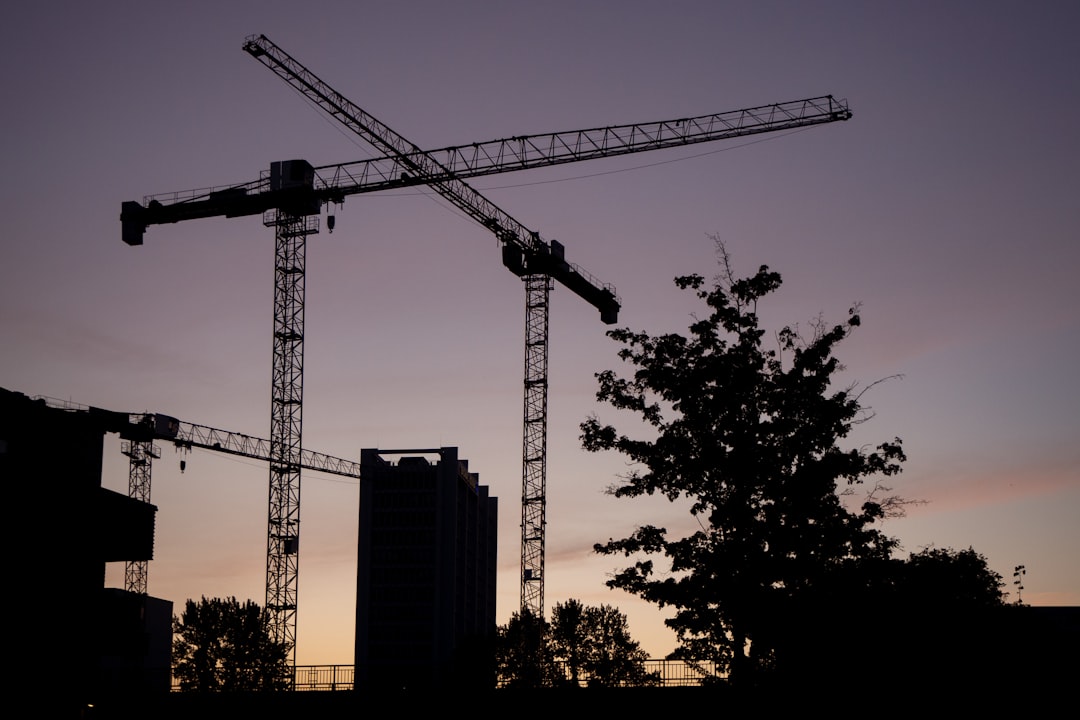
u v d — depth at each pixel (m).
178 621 170.88
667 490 52.81
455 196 166.12
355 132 160.38
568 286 178.00
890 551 50.78
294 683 78.56
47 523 70.50
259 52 150.38
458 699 71.62
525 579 161.12
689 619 51.09
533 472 165.50
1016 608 53.41
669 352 53.56
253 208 164.75
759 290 53.16
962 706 48.94
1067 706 49.03
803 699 48.31
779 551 49.84
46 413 74.81
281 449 161.50
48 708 69.88
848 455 50.16
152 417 156.38
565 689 67.44
